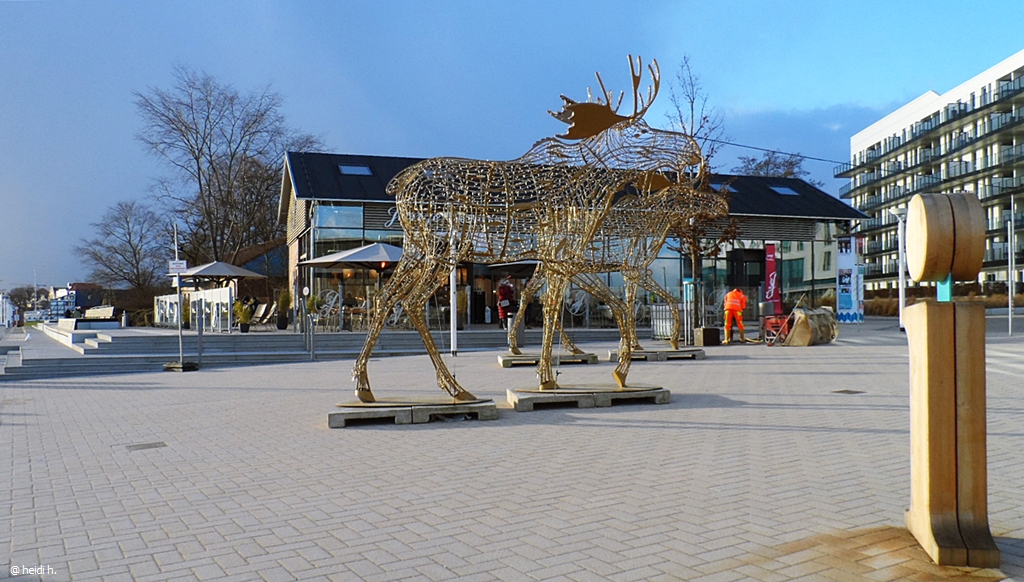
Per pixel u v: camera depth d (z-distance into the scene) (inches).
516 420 347.9
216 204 1659.7
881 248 2738.7
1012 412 343.0
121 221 2233.0
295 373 593.3
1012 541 169.8
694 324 846.5
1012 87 2129.7
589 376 517.7
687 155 370.9
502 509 200.8
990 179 2241.6
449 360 679.7
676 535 176.9
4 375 631.8
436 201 343.3
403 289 356.5
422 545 172.4
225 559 164.9
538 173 356.2
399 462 262.4
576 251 374.6
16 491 229.6
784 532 178.2
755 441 288.8
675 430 314.8
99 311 1707.7
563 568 156.2
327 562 161.8
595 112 351.9
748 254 1236.5
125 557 167.2
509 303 880.9
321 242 1049.5
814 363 587.2
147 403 437.4
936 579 148.5
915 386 169.6
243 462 267.4
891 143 2691.9
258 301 1690.5
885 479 228.8
